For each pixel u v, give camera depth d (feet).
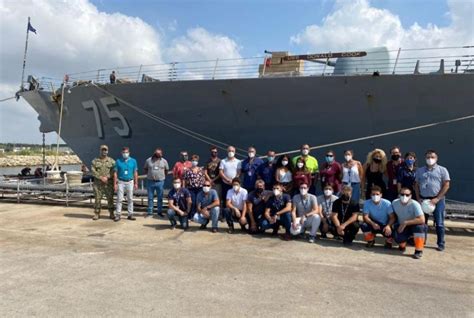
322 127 28.09
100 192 24.22
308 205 19.24
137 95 33.68
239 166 23.26
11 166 174.29
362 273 14.21
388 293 12.17
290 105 28.48
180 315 10.25
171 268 14.39
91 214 26.16
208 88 30.50
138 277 13.33
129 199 24.23
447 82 24.41
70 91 38.93
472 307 11.15
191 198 21.75
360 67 29.07
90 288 12.21
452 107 24.84
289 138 29.25
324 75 27.53
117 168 23.97
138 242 18.52
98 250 16.92
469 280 13.60
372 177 21.13
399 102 25.85
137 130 35.14
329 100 27.37
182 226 21.54
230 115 30.58
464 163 25.63
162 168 25.34
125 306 10.81
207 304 11.03
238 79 29.27
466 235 21.22
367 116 26.84
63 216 25.35
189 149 32.94
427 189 17.84
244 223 20.42
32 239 18.95
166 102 32.55
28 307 10.69
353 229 18.35
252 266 14.80
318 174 22.25
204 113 31.45
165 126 33.45
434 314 10.63
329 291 12.25
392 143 26.89
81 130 40.65
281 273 14.01
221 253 16.66
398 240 17.33
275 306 10.96
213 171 24.22
